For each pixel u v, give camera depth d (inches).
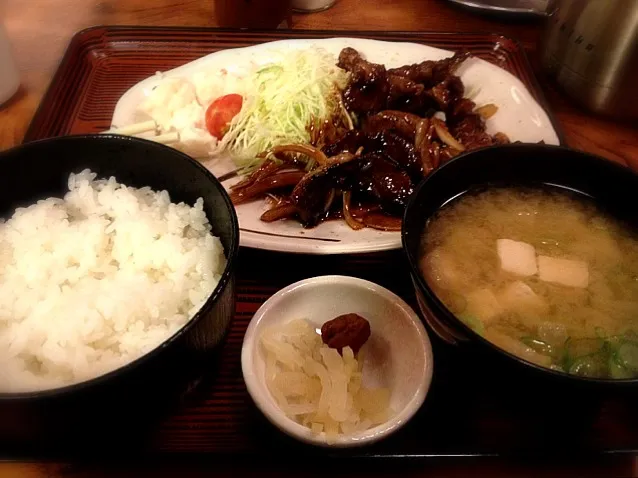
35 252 9.0
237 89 14.4
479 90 14.6
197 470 8.3
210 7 17.7
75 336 8.0
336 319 9.2
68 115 14.1
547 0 17.4
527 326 8.9
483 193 10.7
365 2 18.2
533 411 8.8
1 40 13.7
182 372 7.8
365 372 9.2
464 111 13.7
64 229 9.5
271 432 8.5
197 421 8.8
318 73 14.6
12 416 6.9
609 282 9.6
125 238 9.3
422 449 8.4
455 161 10.0
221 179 13.3
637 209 10.0
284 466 8.3
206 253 9.1
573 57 14.4
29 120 14.1
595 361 8.3
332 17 17.6
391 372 9.1
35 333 8.2
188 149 13.2
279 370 8.8
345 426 8.1
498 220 10.4
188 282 9.0
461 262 9.8
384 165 12.4
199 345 7.7
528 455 8.4
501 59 16.4
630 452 8.5
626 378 7.5
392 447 8.4
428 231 10.1
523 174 10.7
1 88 14.1
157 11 17.4
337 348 9.0
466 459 8.3
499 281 9.5
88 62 15.6
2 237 9.5
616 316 9.1
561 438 8.7
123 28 16.0
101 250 9.4
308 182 11.7
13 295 8.7
